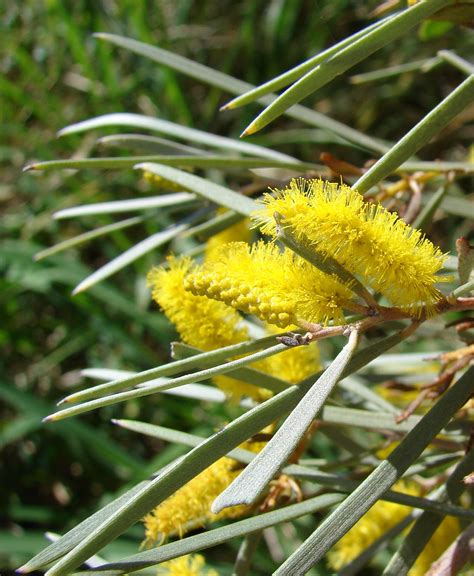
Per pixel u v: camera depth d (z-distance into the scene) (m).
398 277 0.11
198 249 0.20
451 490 0.13
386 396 0.23
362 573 0.27
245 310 0.11
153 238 0.19
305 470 0.14
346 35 0.41
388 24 0.11
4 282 0.39
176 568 0.15
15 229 0.42
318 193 0.11
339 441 0.17
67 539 0.11
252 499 0.09
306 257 0.11
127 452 0.36
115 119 0.20
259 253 0.11
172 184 0.18
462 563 0.13
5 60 0.46
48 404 0.35
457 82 0.40
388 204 0.20
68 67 0.45
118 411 0.38
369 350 0.11
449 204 0.21
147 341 0.40
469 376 0.11
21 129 0.44
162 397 0.36
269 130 0.43
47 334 0.41
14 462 0.38
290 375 0.14
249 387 0.15
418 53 0.38
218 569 0.29
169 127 0.20
